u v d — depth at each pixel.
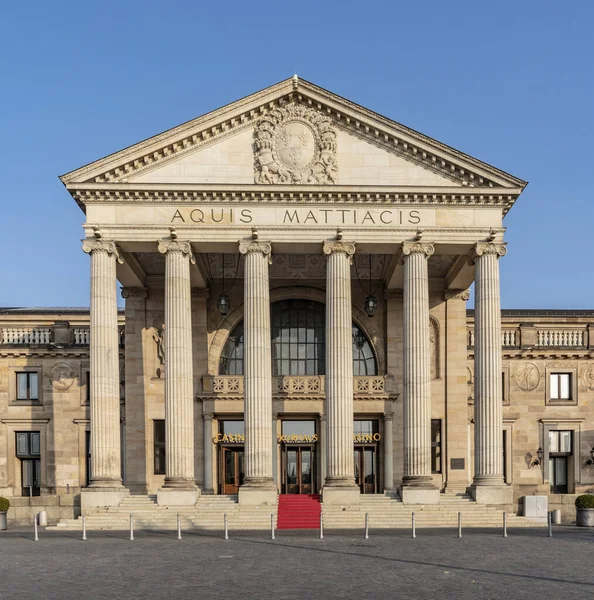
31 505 52.53
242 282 60.50
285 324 61.66
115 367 49.62
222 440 58.84
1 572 28.02
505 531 39.44
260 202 50.41
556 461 65.19
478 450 49.34
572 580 25.66
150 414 58.50
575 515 52.91
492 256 50.38
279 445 59.41
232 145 50.88
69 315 67.50
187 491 47.88
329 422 49.16
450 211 50.72
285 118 50.94
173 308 49.59
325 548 34.19
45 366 64.56
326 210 50.53
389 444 58.97
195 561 30.19
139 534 42.09
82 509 47.47
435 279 59.78
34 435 64.50
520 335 65.19
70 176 49.78
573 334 65.62
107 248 49.78
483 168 50.25
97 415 48.69
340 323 49.69
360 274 59.91
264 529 44.47
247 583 25.00
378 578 25.92
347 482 48.34
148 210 50.34
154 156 50.44
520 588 24.12
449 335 59.38
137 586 24.67
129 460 58.12
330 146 50.66
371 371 61.03
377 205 50.56
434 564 29.17
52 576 26.94
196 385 58.91
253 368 49.25
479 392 49.62
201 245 50.94
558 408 64.69
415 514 46.16
